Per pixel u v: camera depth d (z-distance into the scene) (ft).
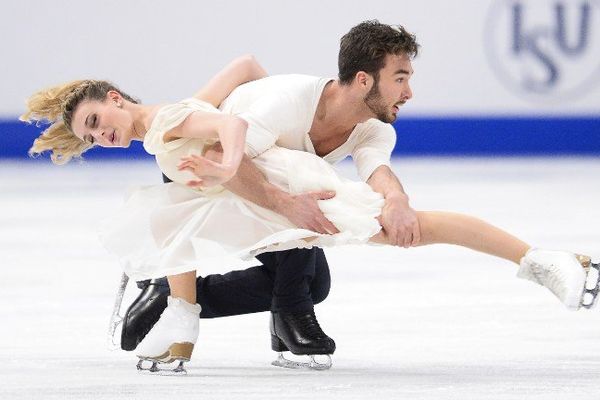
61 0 107.04
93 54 107.96
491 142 110.22
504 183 86.69
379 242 28.37
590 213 69.26
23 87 108.17
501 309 39.96
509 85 109.19
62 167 102.94
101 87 29.48
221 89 31.48
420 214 28.14
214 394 25.43
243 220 28.40
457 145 110.63
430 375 27.99
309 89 29.63
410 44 29.45
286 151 29.25
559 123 109.29
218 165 25.61
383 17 108.88
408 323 37.17
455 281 47.01
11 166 104.68
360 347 32.94
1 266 51.67
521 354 31.32
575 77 108.37
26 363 30.19
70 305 41.47
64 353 31.96
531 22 107.86
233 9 108.27
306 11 108.58
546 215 68.03
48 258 54.19
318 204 28.12
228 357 31.58
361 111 29.86
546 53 108.27
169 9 107.96
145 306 30.25
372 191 28.86
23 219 68.54
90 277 48.57
